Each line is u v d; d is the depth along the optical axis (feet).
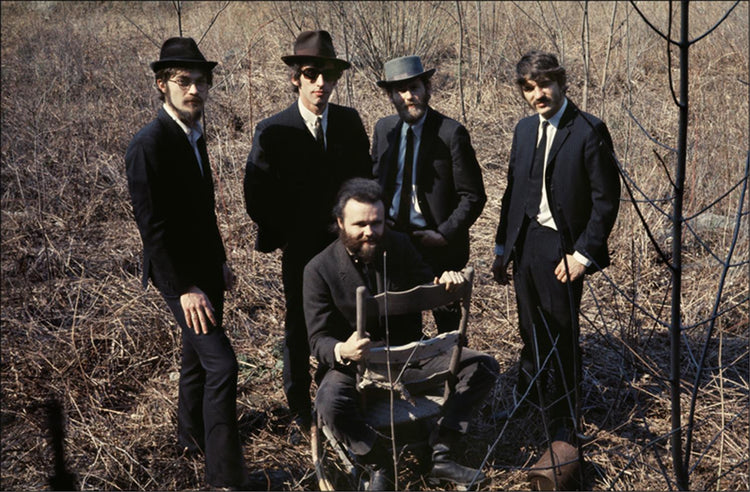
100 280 16.55
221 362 9.96
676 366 7.80
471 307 15.58
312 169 11.46
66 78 28.76
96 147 22.67
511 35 30.91
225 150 22.41
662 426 11.75
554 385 12.79
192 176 10.16
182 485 10.81
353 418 9.87
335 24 29.66
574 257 10.60
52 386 12.82
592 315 15.07
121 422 12.09
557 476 9.93
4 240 17.97
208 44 32.71
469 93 26.73
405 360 9.82
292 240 11.66
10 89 27.68
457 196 12.12
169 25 38.06
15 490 10.50
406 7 29.96
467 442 11.65
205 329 10.02
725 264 7.64
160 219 9.80
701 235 17.44
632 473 10.73
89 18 41.19
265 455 11.35
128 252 17.75
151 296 15.53
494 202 20.08
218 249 10.92
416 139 11.95
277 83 28.35
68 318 15.14
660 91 25.86
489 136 23.93
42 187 19.93
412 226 12.11
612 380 13.00
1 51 35.24
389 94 11.72
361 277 10.32
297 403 11.89
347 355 9.63
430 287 9.59
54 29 38.37
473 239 18.48
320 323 10.32
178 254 10.17
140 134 9.78
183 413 11.23
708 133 20.83
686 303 15.31
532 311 11.55
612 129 22.17
